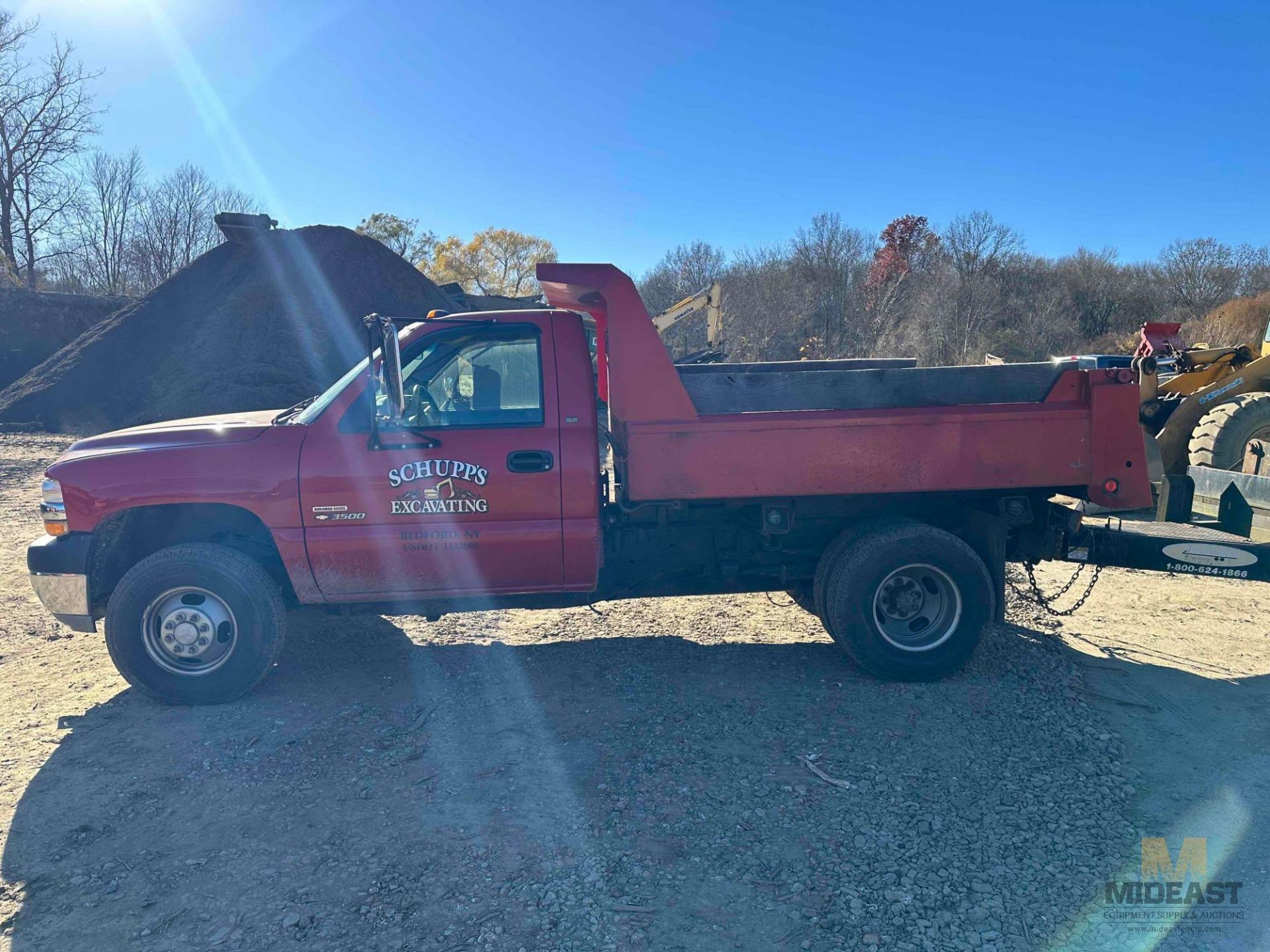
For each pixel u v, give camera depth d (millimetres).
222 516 4949
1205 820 3424
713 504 4957
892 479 4738
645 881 3062
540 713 4523
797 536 5254
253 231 23469
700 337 32031
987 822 3402
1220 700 4605
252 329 21312
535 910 2908
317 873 3148
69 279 45875
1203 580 7238
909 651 4828
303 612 6176
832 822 3416
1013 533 5344
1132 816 3457
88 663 5371
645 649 5496
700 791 3674
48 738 4305
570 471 4676
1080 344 37750
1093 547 5180
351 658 5398
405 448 4605
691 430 4637
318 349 21500
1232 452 7559
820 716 4410
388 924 2846
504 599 4965
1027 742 4090
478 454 4629
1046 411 4781
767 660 5262
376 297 23922
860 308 37469
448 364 4773
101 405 19656
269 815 3561
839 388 4973
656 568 5168
